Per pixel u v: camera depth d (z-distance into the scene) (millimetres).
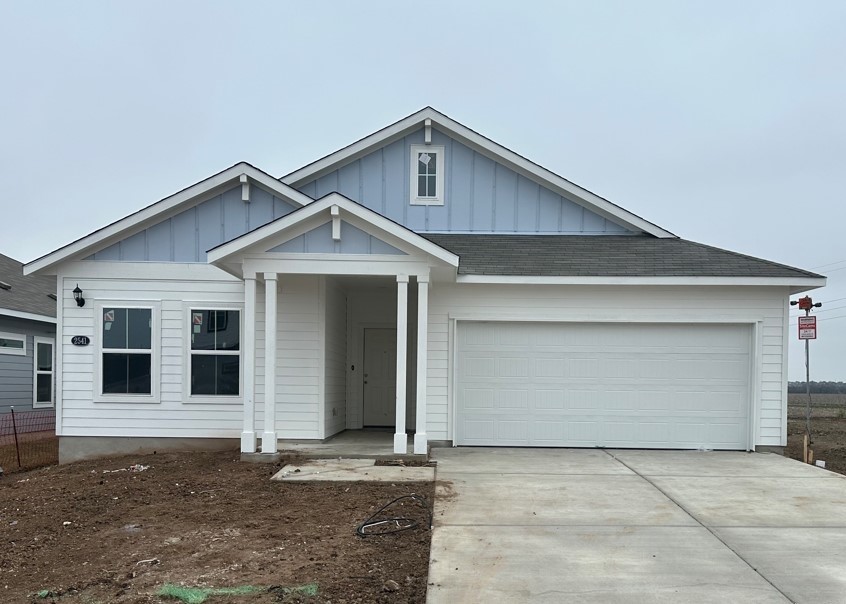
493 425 10648
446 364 10641
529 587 4500
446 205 12398
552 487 7566
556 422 10617
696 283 10117
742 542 5559
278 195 10766
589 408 10617
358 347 12930
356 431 12453
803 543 5539
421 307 9234
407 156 12383
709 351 10555
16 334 15977
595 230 12477
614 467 8852
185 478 8227
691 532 5836
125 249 10680
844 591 4484
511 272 10258
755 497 7148
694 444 10508
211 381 10586
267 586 4422
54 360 17812
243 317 10656
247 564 4918
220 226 10758
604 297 10602
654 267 10469
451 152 12422
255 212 10766
